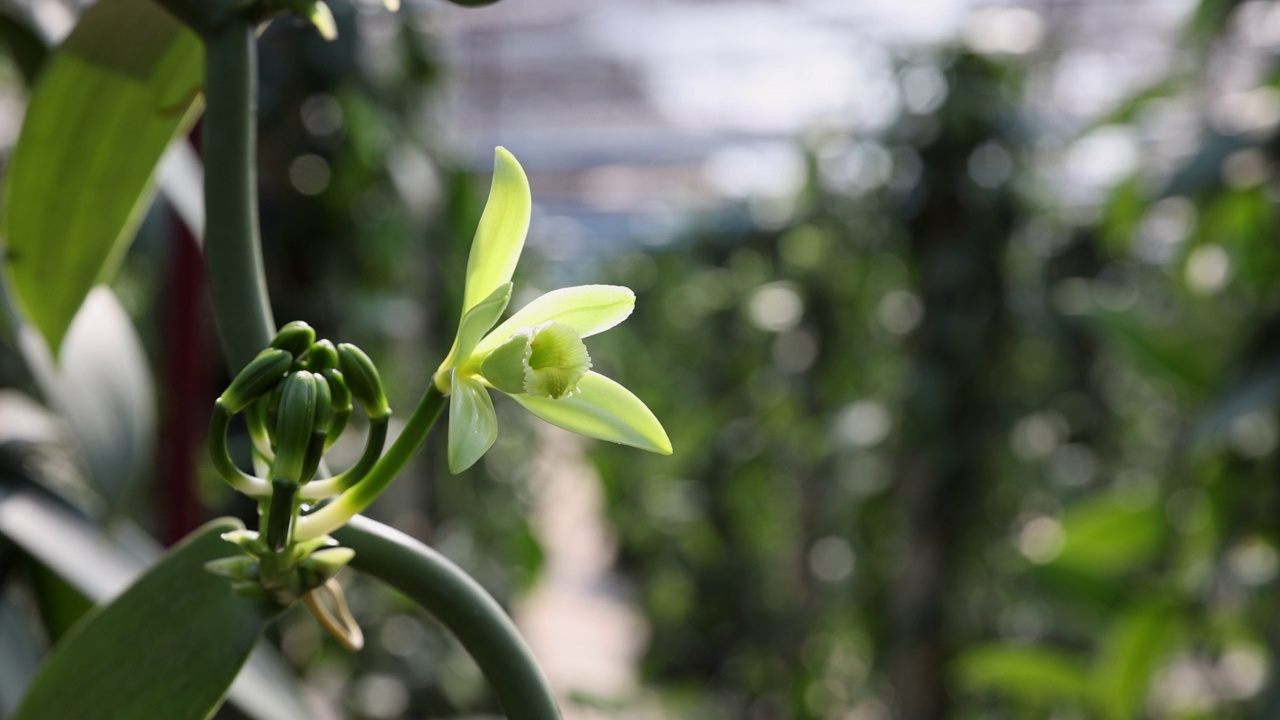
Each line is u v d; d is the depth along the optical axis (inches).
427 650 108.5
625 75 192.1
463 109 205.5
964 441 138.4
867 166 144.7
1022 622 144.5
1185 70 78.9
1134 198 83.4
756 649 203.6
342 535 18.5
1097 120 83.7
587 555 288.5
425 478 114.4
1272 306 74.3
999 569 141.9
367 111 88.6
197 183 34.0
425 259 105.7
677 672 214.1
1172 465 76.5
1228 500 75.7
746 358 197.8
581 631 247.1
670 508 210.7
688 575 213.8
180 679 19.7
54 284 26.5
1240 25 76.9
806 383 170.9
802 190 159.5
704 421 206.1
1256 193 74.9
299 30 84.8
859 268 155.6
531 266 148.3
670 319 220.5
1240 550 78.7
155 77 24.6
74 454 35.6
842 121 152.7
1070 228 146.9
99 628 19.9
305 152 88.8
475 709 110.1
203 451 72.2
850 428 150.6
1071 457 155.4
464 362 18.6
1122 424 156.7
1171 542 77.1
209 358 71.8
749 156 235.1
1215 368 76.5
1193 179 67.1
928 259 139.6
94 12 23.7
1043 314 141.7
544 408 19.5
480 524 132.5
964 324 137.0
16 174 25.3
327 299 91.6
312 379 17.7
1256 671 89.8
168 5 20.3
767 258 184.4
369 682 104.4
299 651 96.9
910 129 140.6
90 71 24.4
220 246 20.1
